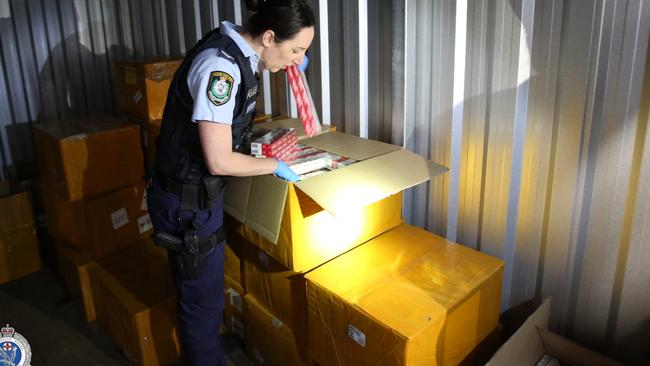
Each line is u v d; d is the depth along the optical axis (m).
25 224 2.84
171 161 1.63
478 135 1.80
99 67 3.18
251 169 1.57
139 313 2.05
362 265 1.74
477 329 1.67
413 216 2.14
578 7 1.48
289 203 1.63
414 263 1.73
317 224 1.71
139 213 2.57
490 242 1.88
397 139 2.02
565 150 1.61
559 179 1.65
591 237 1.64
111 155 2.41
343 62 2.13
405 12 1.87
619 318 1.64
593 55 1.49
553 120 1.62
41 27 2.96
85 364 2.23
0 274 2.80
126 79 2.57
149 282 2.27
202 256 1.72
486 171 1.81
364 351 1.53
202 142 1.48
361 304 1.52
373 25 1.97
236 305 2.19
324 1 2.14
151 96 2.45
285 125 2.21
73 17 3.04
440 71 1.84
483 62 1.72
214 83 1.44
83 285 2.43
